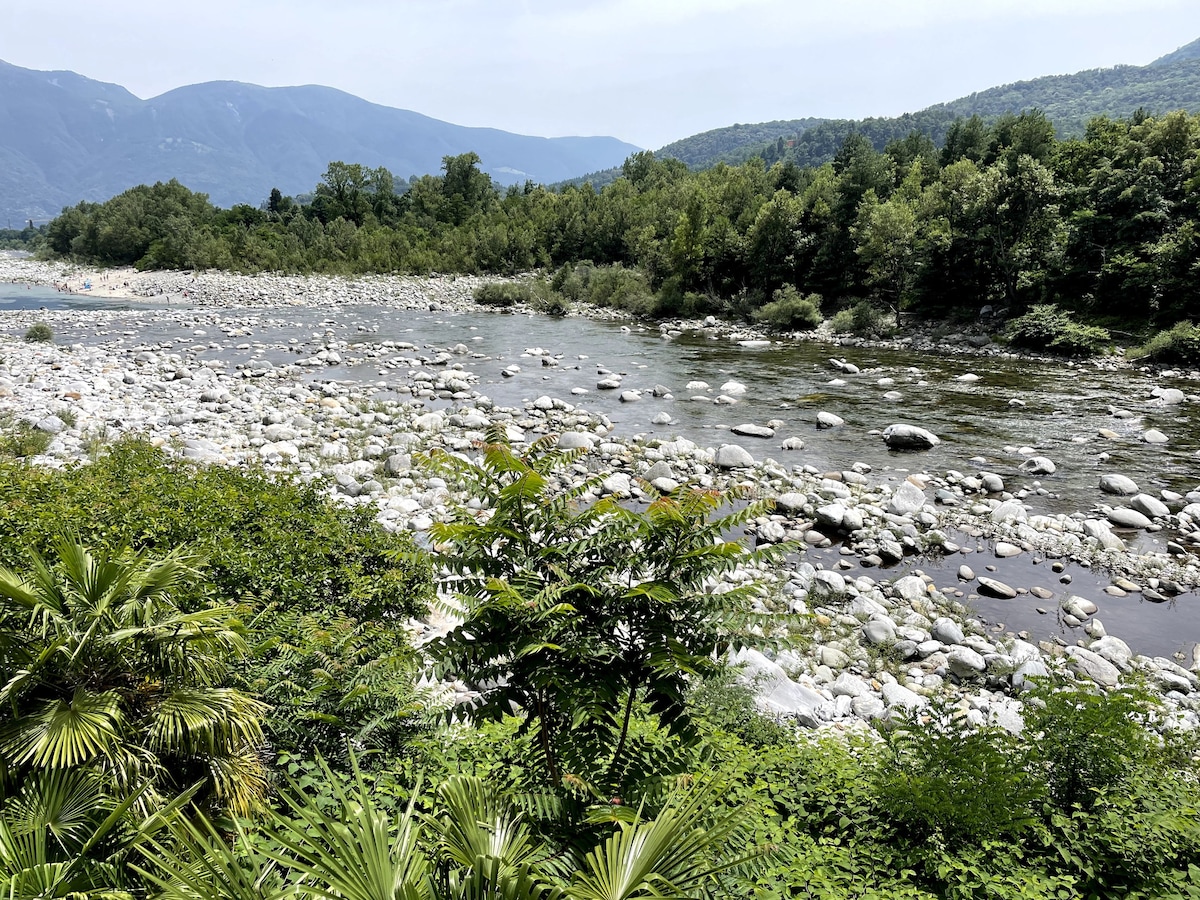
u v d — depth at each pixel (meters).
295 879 3.48
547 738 4.46
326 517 9.45
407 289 70.75
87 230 105.94
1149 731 6.88
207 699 4.54
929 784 5.49
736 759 6.12
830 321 48.88
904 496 17.20
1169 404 27.31
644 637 4.32
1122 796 5.45
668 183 97.88
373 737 5.71
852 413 26.39
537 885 3.01
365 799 3.29
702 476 18.62
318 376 30.33
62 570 4.70
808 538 15.12
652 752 4.51
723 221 57.72
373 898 2.78
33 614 4.26
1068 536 15.33
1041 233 42.69
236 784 4.38
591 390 29.66
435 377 30.80
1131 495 18.03
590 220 83.31
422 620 8.70
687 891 3.23
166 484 9.19
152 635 4.48
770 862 4.68
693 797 3.79
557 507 4.77
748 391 30.00
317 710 5.55
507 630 4.30
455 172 116.25
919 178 56.66
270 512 8.96
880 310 47.59
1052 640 11.38
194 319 46.84
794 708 8.60
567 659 4.15
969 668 10.37
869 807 5.74
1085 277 41.91
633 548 4.64
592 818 3.64
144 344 36.34
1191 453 21.33
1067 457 21.06
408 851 3.05
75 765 3.84
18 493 7.76
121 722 4.12
